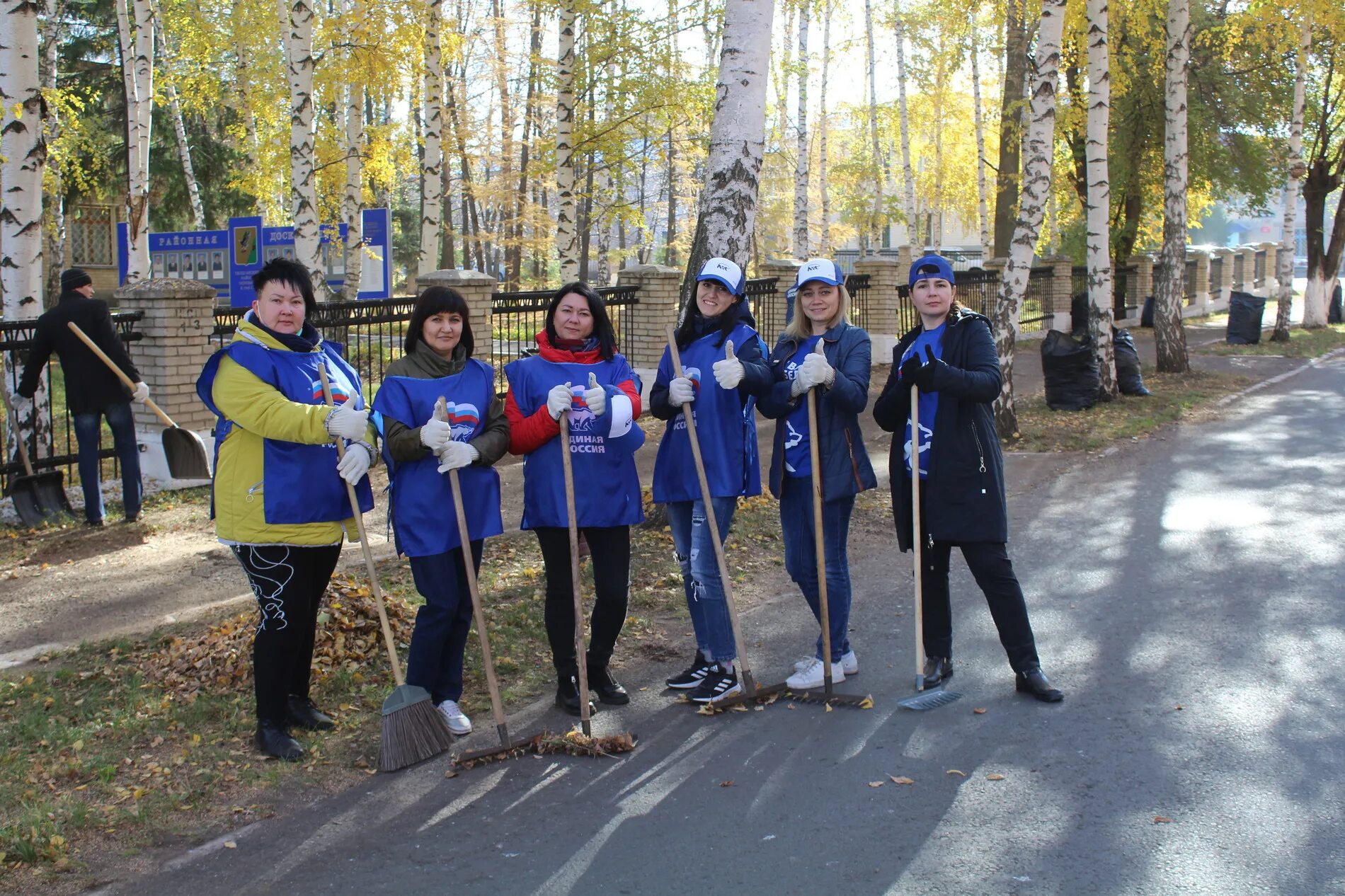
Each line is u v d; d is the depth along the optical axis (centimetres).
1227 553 717
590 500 467
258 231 1659
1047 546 754
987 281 2086
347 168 1836
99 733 452
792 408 493
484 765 431
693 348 499
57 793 402
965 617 601
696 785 408
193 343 918
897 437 502
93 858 362
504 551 719
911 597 641
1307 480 944
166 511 845
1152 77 2256
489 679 439
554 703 492
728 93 744
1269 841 353
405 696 436
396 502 450
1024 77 2088
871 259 1753
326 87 1577
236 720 461
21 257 856
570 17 1584
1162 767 408
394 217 3438
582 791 407
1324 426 1230
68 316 771
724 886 337
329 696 489
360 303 971
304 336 448
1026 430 1227
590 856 358
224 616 596
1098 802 383
